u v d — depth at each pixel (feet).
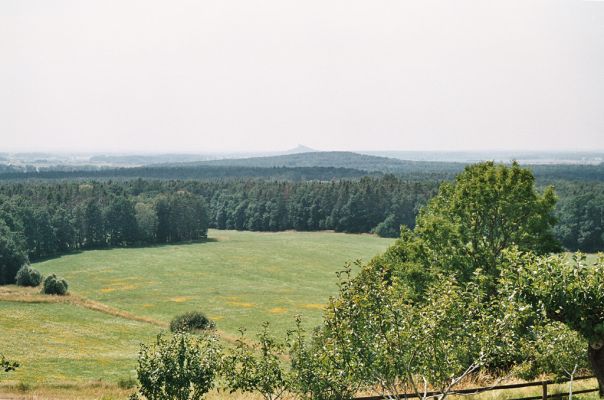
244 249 438.81
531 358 51.44
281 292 293.84
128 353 165.37
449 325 42.52
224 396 76.95
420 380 58.70
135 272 343.26
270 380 51.19
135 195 590.55
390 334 41.81
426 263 110.01
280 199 556.51
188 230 497.05
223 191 606.96
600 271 46.39
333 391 47.16
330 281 326.03
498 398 62.13
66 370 141.79
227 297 278.46
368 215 514.68
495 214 105.60
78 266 360.28
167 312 242.37
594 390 64.80
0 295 240.32
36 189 512.22
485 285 90.07
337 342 43.55
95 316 216.95
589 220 356.79
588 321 45.98
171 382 50.72
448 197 122.11
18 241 331.36
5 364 48.70
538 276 45.96
